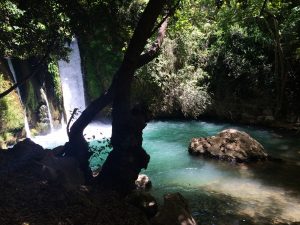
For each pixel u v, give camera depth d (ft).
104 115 67.46
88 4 27.32
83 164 27.48
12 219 18.44
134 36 24.71
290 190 31.68
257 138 51.29
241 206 28.60
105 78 68.44
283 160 40.32
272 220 25.95
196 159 41.88
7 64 51.78
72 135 27.48
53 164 24.63
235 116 61.93
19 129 50.21
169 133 56.59
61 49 35.17
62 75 63.93
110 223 20.12
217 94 63.41
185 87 62.75
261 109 58.85
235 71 59.82
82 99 67.87
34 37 31.91
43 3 27.78
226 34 60.39
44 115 57.06
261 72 57.82
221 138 42.80
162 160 42.24
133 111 26.61
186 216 22.38
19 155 26.55
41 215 19.33
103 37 34.12
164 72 63.67
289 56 53.57
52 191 21.84
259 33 55.93
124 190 25.63
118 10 29.91
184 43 63.41
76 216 19.80
